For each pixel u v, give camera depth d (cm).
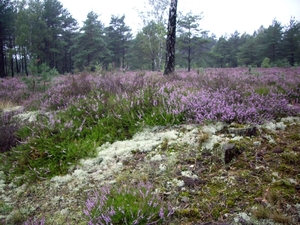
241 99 484
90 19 3916
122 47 5394
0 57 3086
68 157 391
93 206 253
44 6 4369
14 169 390
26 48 3741
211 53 2828
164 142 387
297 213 213
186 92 540
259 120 398
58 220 264
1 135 477
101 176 333
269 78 861
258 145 333
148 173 320
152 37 3006
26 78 1042
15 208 296
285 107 446
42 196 316
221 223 220
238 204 239
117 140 438
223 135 376
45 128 480
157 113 467
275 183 254
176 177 300
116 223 233
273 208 223
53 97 701
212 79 704
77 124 488
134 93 558
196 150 352
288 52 4756
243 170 288
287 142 333
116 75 876
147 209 236
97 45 3953
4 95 1024
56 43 4325
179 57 2970
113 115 497
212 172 298
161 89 562
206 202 250
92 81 796
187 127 425
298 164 281
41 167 385
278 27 5334
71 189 319
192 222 229
